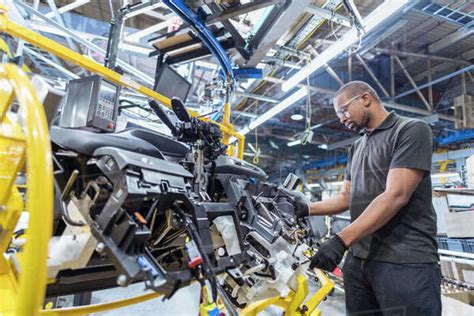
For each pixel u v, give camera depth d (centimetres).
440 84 390
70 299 189
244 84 453
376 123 155
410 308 132
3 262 85
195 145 121
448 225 290
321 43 331
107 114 155
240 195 123
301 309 165
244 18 280
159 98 228
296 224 149
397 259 138
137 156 87
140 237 74
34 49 259
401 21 284
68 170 88
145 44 335
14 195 89
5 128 86
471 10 260
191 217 95
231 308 124
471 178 313
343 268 170
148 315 213
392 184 130
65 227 87
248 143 636
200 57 282
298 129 639
